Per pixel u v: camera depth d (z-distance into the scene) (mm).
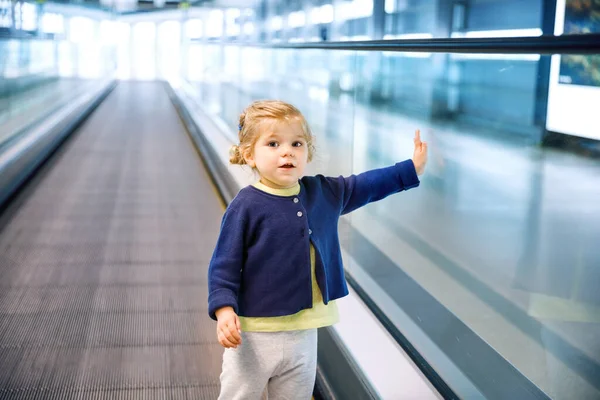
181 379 3033
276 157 2014
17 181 6645
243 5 10414
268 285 2066
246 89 8703
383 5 4051
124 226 5668
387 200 3682
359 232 3758
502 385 2398
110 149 9438
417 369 2590
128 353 3273
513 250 2686
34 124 9320
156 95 19297
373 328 2938
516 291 2645
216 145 8367
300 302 2080
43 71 11461
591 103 2180
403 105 3648
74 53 17375
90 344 3365
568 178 2330
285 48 6090
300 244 2064
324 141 4758
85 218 5875
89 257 4816
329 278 2152
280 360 2092
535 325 2490
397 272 3455
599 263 2219
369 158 3973
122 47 33062
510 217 2709
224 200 6562
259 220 2053
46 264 4637
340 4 4969
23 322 3629
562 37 1674
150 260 4789
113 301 3969
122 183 7336
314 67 5180
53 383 2975
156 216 6031
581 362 2232
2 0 8352
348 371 2684
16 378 3010
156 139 10617
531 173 2545
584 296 2268
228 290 1991
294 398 2176
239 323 1963
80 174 7688
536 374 2311
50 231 5453
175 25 25172
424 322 2969
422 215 3404
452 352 2670
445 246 3191
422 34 3484
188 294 4117
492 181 2852
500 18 2654
